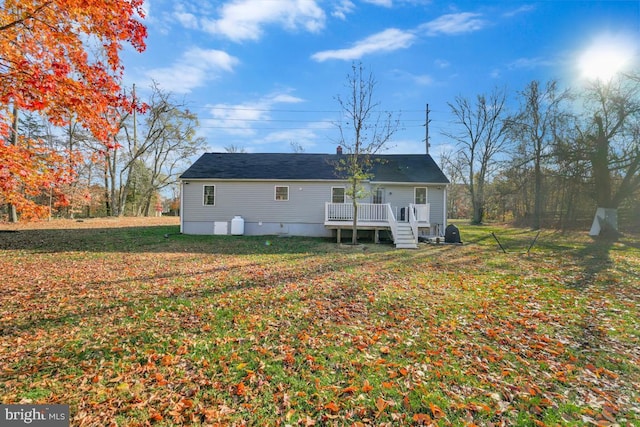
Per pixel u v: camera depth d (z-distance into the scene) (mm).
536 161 24688
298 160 19125
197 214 16953
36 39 4430
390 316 5090
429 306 5598
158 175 34375
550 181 23578
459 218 45656
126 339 4164
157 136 29016
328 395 2992
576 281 7504
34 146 4848
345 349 3920
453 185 44344
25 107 4172
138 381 3203
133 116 29219
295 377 3297
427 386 3139
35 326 4578
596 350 3945
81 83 4535
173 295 6168
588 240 16219
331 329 4539
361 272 8398
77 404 2832
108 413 2719
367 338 4234
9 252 10719
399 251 12336
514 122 26328
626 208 20922
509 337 4309
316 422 2637
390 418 2680
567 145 18984
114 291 6426
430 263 9805
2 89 4043
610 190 18422
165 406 2818
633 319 5023
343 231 16828
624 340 4246
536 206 24891
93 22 4484
